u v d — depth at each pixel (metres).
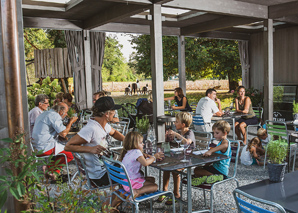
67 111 5.41
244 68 11.38
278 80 10.23
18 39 2.20
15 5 2.10
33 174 1.73
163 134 5.62
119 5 6.31
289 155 4.32
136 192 2.61
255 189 2.13
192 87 20.19
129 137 2.79
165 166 2.67
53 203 1.90
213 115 6.23
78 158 3.04
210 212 2.92
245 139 6.25
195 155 3.05
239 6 6.43
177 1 5.64
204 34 10.12
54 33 16.97
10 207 2.17
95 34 8.61
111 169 2.84
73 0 6.35
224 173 3.11
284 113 8.80
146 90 19.00
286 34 9.91
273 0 6.37
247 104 6.38
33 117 4.62
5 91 2.11
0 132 2.16
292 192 2.05
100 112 3.01
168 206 3.38
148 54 15.47
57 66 9.95
